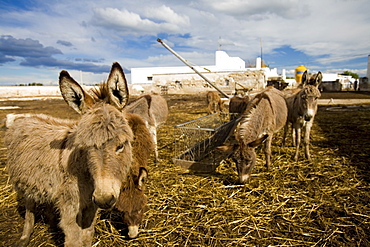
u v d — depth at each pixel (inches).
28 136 103.3
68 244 90.9
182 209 145.6
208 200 155.4
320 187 167.8
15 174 102.4
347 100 757.9
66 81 84.2
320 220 131.6
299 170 198.2
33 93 1180.5
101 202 72.1
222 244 115.8
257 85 976.3
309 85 212.5
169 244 116.2
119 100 93.6
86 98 89.1
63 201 90.7
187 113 533.6
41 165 93.9
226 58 1369.3
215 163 203.3
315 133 321.1
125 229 127.6
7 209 144.9
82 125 77.0
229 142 275.0
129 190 111.2
